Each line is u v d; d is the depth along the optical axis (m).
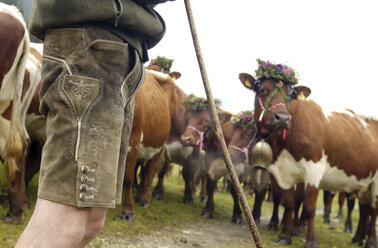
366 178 6.42
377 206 6.60
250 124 7.09
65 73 1.47
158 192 8.16
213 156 7.50
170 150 8.06
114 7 1.50
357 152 6.21
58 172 1.42
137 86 1.75
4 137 3.94
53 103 1.46
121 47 1.56
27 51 3.83
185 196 8.31
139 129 5.54
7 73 3.68
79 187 1.40
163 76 7.55
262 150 5.73
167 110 7.08
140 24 1.63
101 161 1.45
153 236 5.07
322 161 5.79
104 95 1.50
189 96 7.83
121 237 4.64
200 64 1.84
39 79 4.48
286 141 5.68
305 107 5.79
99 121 1.46
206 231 6.04
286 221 5.88
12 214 3.96
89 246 3.96
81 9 1.47
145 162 6.67
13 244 3.44
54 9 1.50
